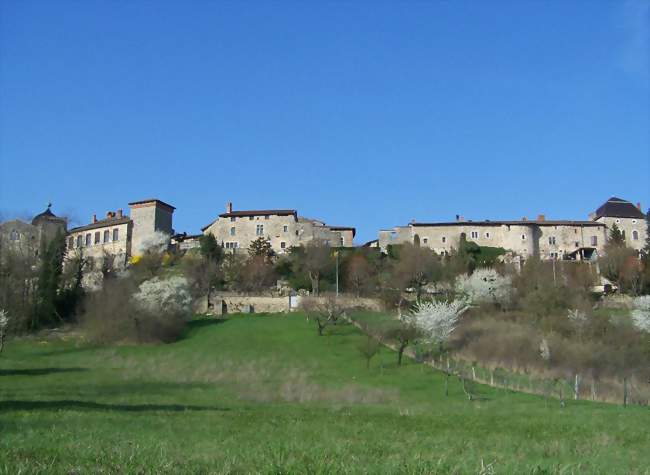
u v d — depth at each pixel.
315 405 45.91
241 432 26.84
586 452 23.00
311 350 81.94
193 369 71.94
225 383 62.38
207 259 128.25
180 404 44.03
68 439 22.16
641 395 55.03
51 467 15.12
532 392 57.31
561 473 16.44
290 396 53.97
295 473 14.50
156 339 90.25
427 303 84.81
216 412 36.72
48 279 102.31
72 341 90.06
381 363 71.25
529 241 154.00
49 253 106.44
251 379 65.50
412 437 26.20
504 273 115.31
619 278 117.31
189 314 98.00
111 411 35.09
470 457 19.48
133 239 152.75
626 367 64.94
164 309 92.50
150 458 17.05
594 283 120.31
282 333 92.00
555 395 55.44
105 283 105.44
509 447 23.77
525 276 107.75
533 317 87.94
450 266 123.69
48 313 100.44
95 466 15.61
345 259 129.50
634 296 109.75
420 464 16.27
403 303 108.00
